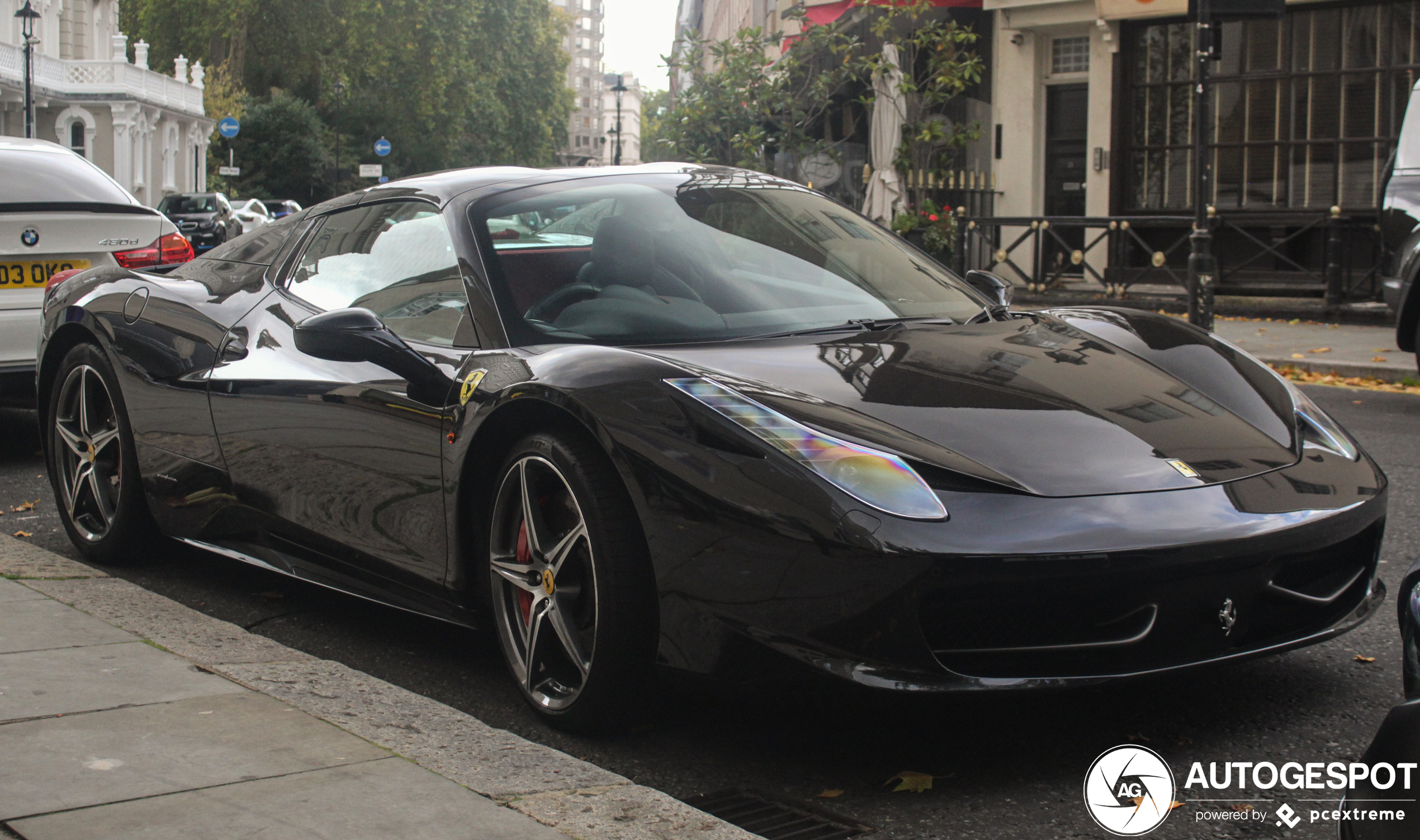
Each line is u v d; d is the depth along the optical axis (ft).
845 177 51.21
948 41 45.06
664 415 8.19
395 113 210.59
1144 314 11.24
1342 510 8.40
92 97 152.87
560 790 7.47
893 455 7.77
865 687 7.36
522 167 12.03
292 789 7.22
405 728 8.45
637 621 8.32
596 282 10.19
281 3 200.75
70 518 14.11
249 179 188.55
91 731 8.02
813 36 45.44
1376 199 42.75
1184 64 46.14
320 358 9.98
